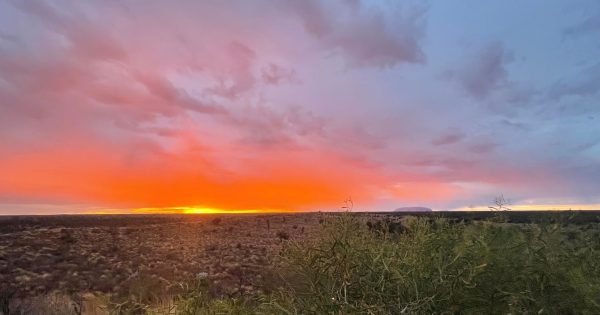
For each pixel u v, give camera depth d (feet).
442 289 7.70
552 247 8.74
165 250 141.59
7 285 66.74
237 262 102.47
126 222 321.52
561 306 7.72
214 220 286.46
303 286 8.57
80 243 159.02
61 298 43.68
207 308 10.34
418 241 8.84
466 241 8.54
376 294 7.88
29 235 178.81
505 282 8.02
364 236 9.07
